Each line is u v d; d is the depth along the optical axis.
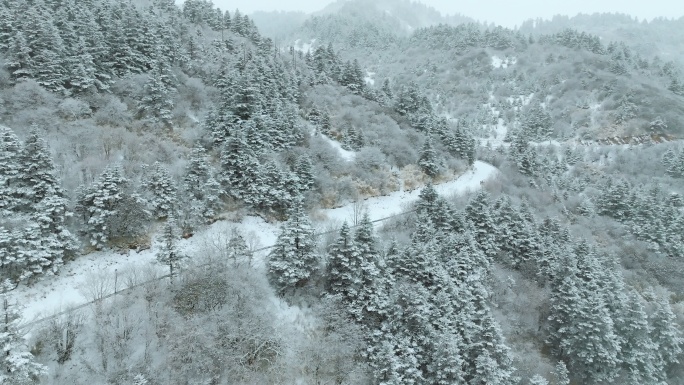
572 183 94.38
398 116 84.88
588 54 186.50
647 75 177.12
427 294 35.06
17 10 57.22
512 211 54.25
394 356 31.17
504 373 33.03
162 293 32.19
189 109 60.22
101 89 54.97
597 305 40.19
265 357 31.38
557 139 138.50
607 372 39.88
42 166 35.75
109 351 27.69
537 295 45.81
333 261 37.09
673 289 59.34
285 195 49.34
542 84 175.25
